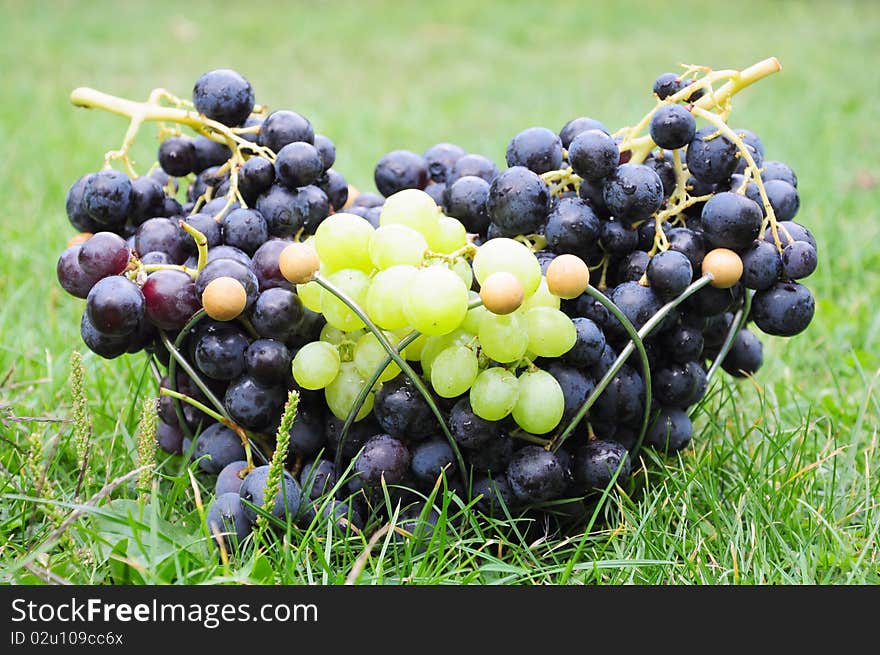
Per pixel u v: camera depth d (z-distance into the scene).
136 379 0.81
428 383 0.67
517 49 2.89
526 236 0.69
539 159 0.69
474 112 2.00
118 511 0.67
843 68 2.33
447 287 0.63
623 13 3.42
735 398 0.79
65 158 1.40
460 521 0.68
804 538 0.69
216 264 0.66
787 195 0.69
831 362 0.86
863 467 0.76
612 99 2.12
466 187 0.69
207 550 0.66
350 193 0.77
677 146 0.67
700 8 3.52
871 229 1.11
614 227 0.67
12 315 0.90
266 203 0.69
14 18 2.98
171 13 3.28
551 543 0.69
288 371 0.67
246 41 2.92
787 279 0.68
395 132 1.75
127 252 0.66
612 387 0.67
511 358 0.65
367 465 0.66
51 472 0.72
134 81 2.28
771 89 2.11
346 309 0.66
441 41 2.99
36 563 0.65
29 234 1.05
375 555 0.68
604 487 0.68
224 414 0.68
